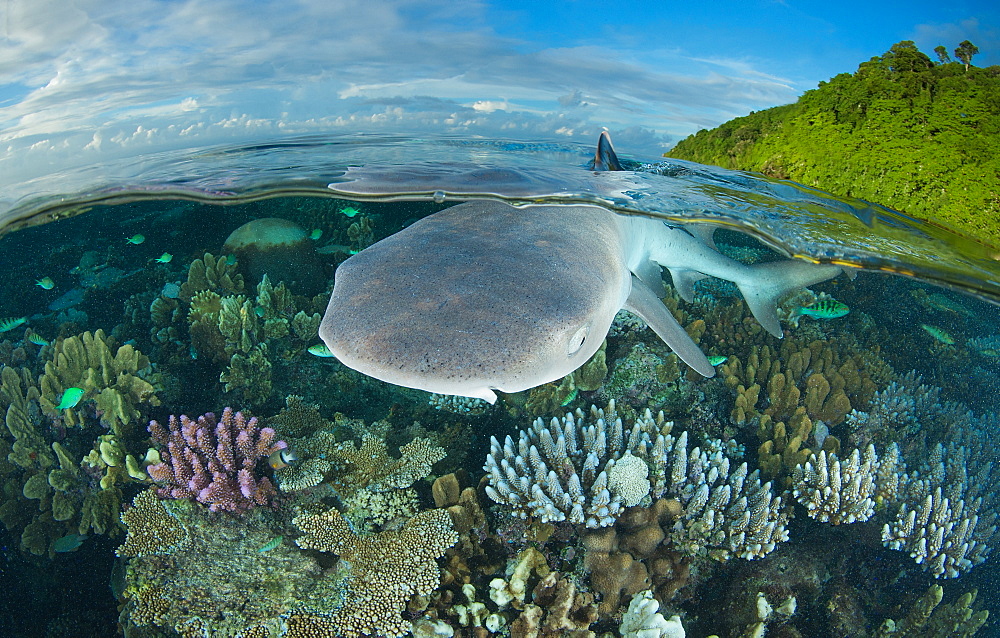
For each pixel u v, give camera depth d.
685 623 4.62
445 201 5.13
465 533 4.26
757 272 6.17
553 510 4.18
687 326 7.61
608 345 6.81
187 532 4.24
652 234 5.48
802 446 5.86
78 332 9.40
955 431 7.35
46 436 5.77
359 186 5.31
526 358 2.04
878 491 5.45
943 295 11.66
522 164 6.38
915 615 4.92
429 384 1.93
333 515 4.21
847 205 5.50
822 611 4.87
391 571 3.92
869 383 7.00
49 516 5.23
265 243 9.42
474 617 3.87
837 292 11.20
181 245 13.24
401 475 4.54
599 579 4.13
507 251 2.83
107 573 5.12
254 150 7.57
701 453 4.91
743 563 4.73
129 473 4.74
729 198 5.52
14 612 4.94
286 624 3.62
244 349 6.69
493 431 5.98
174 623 3.64
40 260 12.99
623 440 5.19
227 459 4.43
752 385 6.49
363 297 2.35
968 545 5.53
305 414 5.58
